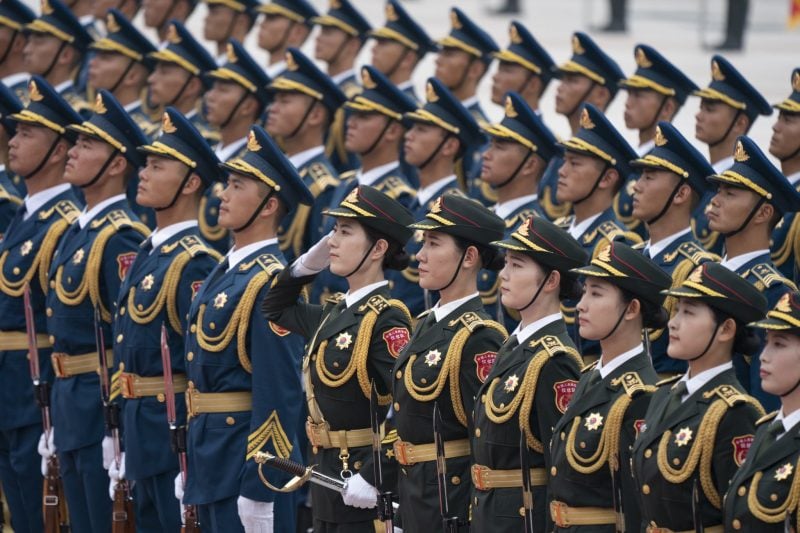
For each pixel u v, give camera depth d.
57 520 32.62
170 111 30.22
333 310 27.11
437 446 24.48
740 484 20.97
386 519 25.77
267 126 40.81
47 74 47.09
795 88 33.97
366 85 39.09
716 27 95.69
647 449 22.06
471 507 24.73
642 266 22.89
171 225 30.45
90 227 31.95
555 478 23.19
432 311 25.83
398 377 25.61
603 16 103.75
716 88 36.69
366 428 26.78
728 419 21.50
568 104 41.97
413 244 36.44
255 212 28.64
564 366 23.70
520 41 44.38
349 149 39.28
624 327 22.97
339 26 49.53
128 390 30.02
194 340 28.61
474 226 25.11
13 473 34.75
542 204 39.25
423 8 106.50
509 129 35.19
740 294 21.69
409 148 37.66
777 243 32.44
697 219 35.56
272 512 27.59
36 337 33.16
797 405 20.86
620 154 32.75
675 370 29.91
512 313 33.97
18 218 34.34
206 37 52.44
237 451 28.17
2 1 47.78
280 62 51.88
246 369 28.27
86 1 56.28
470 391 24.95
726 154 37.00
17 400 33.81
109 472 30.59
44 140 33.84
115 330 30.53
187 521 28.61
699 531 21.11
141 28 85.81
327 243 26.95
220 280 28.69
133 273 30.45
